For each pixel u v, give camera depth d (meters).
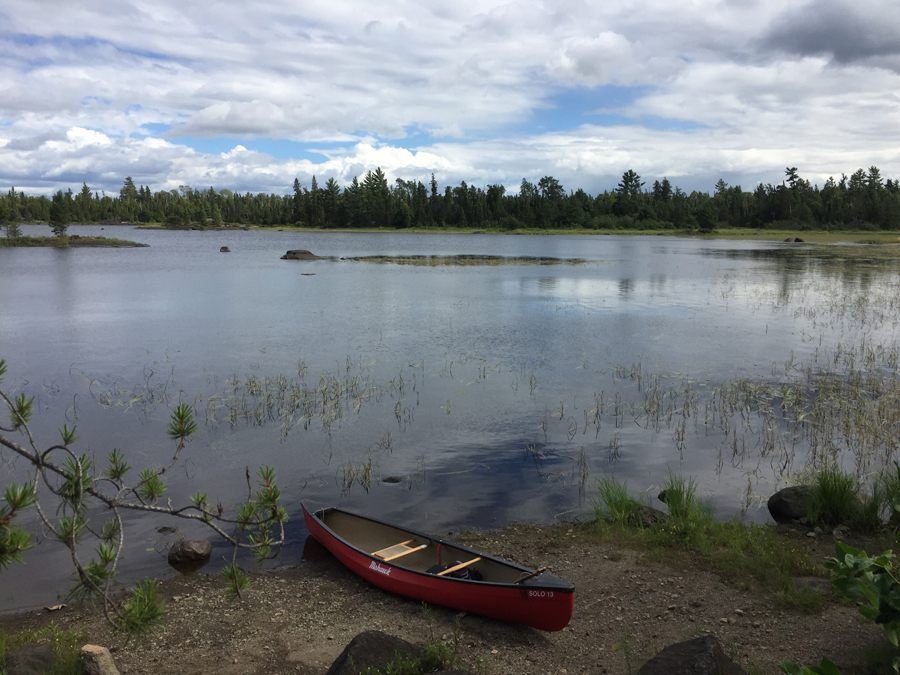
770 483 11.78
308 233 164.12
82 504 4.33
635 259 69.19
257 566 9.29
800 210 165.25
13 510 3.79
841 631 6.84
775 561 8.66
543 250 89.25
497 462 12.83
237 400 16.67
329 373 19.55
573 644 6.98
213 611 7.92
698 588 8.10
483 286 42.84
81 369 19.98
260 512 5.51
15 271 51.59
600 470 12.43
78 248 81.69
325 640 7.18
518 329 26.91
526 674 6.35
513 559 9.07
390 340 24.64
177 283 43.84
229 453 13.30
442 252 83.31
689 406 16.17
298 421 15.16
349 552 8.84
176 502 11.16
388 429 14.70
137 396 17.02
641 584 8.27
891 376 18.88
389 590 8.34
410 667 5.86
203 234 148.50
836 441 13.71
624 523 10.09
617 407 16.16
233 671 6.55
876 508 9.71
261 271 53.25
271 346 23.50
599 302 35.03
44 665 6.11
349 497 11.29
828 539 9.41
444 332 26.23
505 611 7.37
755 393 17.08
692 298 36.53
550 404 16.48
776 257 72.19
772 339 24.78
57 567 9.21
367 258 68.38
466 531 10.03
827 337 25.08
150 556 9.53
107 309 32.00
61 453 13.16
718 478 12.02
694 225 175.62
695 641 5.75
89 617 7.95
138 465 12.63
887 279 46.75
